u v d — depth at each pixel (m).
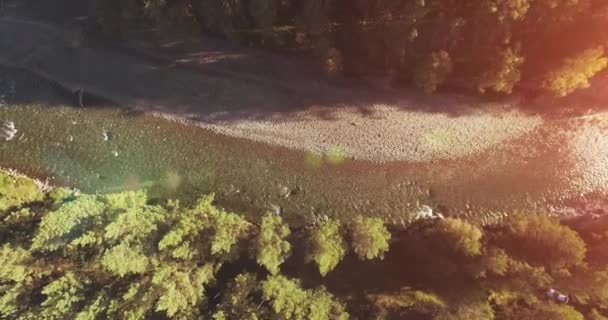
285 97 42.94
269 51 42.22
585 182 42.97
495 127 42.72
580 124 42.38
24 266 36.72
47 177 43.97
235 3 36.09
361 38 38.19
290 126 43.38
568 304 35.94
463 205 43.41
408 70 39.91
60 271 37.75
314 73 42.25
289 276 40.34
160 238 37.12
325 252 36.25
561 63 35.62
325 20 35.75
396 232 43.00
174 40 42.84
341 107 42.69
